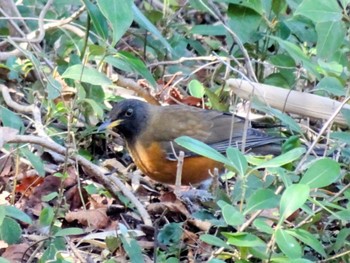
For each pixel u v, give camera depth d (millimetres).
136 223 10008
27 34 12531
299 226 8594
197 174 11016
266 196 7629
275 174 9055
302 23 12242
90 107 11219
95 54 10117
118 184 10195
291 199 7305
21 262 8812
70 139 9734
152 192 11219
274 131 12023
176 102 12930
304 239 7406
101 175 10094
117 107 11281
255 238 7422
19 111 11250
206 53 13953
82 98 10133
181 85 13484
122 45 14141
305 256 9141
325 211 9039
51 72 11664
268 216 8961
